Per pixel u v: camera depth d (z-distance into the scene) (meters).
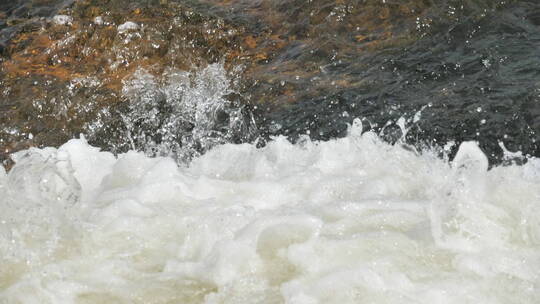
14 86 9.07
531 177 6.09
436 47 8.70
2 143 8.20
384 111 7.79
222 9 10.16
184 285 5.25
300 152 6.82
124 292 5.20
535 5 9.14
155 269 5.43
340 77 8.51
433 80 8.16
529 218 5.50
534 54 8.27
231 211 5.78
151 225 5.81
